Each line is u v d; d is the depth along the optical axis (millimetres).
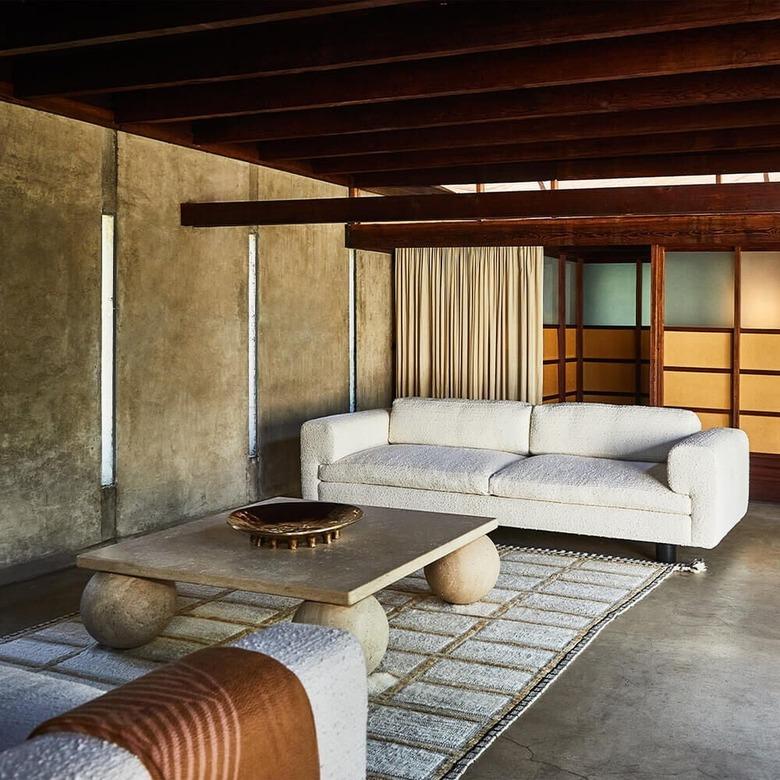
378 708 2879
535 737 2695
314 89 4363
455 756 2562
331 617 2990
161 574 3197
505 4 3348
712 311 6527
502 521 4859
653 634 3576
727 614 3812
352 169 6582
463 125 5438
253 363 6191
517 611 3828
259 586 3023
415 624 3664
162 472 5336
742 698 2965
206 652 1525
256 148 6035
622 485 4594
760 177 6246
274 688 1428
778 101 4699
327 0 3037
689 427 5062
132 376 5090
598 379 9219
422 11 3471
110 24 3359
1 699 1938
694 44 3615
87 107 4691
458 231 6602
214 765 1285
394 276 6957
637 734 2709
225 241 5797
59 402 4621
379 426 5770
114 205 4930
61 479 4652
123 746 1213
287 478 6547
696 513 4445
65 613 3910
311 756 1486
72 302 4676
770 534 5254
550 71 3863
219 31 3803
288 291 6480
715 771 2482
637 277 8859
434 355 6840
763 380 6383
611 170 6305
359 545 3475
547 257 7969
